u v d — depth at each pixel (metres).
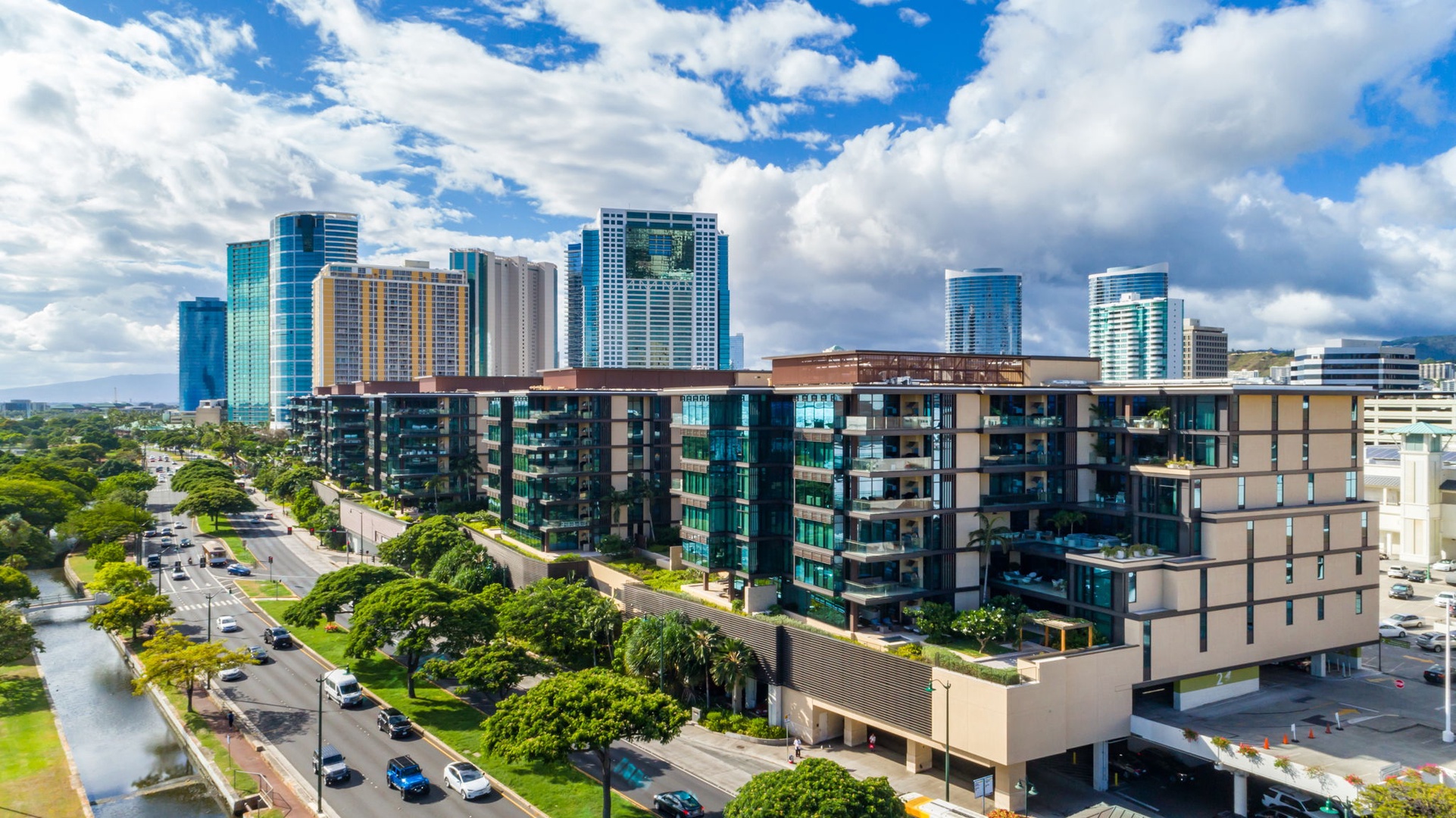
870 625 69.12
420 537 104.88
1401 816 41.34
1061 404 74.25
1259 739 54.34
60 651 85.44
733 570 77.19
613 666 70.06
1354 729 56.34
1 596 85.81
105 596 101.62
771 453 76.12
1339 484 70.06
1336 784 46.97
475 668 61.84
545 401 100.75
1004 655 61.31
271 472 181.00
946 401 70.31
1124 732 57.38
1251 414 64.88
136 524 127.50
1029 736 51.94
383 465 148.12
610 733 46.84
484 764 56.59
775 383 84.69
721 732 64.06
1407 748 52.78
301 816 49.94
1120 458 72.12
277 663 78.62
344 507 138.00
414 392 156.00
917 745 57.16
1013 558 73.50
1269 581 64.69
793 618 71.88
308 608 75.50
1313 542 66.94
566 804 51.09
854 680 59.44
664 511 102.94
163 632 78.94
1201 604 61.34
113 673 79.44
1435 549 113.19
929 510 68.69
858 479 67.88
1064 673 53.94
